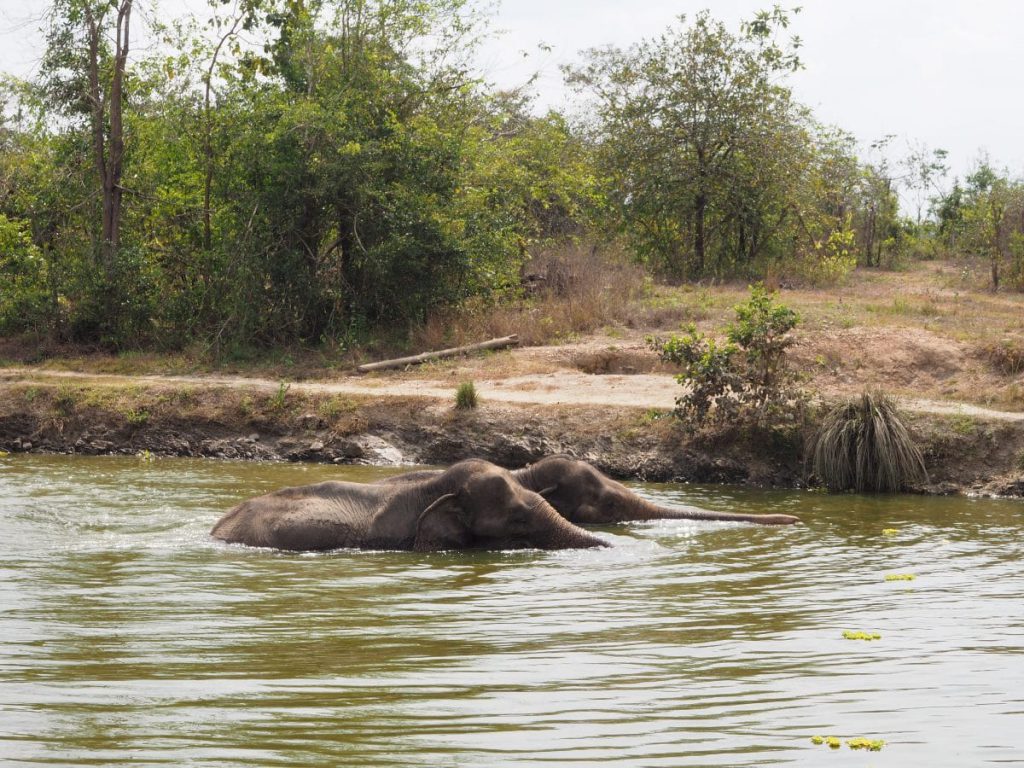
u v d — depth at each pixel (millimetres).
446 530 12242
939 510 15281
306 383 23859
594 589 10258
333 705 6730
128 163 30781
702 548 12398
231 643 8242
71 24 30078
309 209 27906
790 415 18312
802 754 5895
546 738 6133
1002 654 7949
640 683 7211
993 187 46250
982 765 5742
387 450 20156
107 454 21375
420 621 8984
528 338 26047
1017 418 17859
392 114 27891
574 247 33531
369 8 28781
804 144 37594
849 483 17438
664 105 37594
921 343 22375
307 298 27672
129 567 11000
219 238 29500
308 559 11656
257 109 27750
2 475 17516
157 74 29688
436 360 25141
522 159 35625
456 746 5996
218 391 22188
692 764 5746
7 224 29375
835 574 10938
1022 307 28812
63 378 24500
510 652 8000
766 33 37062
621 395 21266
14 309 28984
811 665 7660
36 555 11469
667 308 27688
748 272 36406
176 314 28625
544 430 19594
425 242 27266
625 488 14320
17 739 6074
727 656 7887
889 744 6043
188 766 5680
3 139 37094
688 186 36594
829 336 22969
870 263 45969
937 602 9680
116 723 6367
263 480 17234
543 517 12422
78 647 8094
